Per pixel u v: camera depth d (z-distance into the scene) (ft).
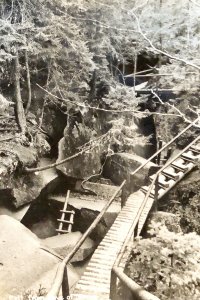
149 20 44.65
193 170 32.22
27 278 20.72
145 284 15.05
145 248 15.64
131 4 43.98
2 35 31.37
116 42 46.91
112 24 42.83
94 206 38.04
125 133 44.91
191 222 26.17
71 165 38.88
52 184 37.17
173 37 46.01
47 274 21.65
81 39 40.45
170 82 45.06
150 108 52.37
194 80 42.22
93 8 40.19
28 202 32.53
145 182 39.86
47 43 35.88
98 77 45.44
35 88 39.27
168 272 14.64
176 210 28.02
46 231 37.19
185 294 14.25
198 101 47.39
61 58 38.60
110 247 24.12
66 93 39.42
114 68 51.24
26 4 33.96
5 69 35.47
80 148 39.99
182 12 43.62
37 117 38.42
